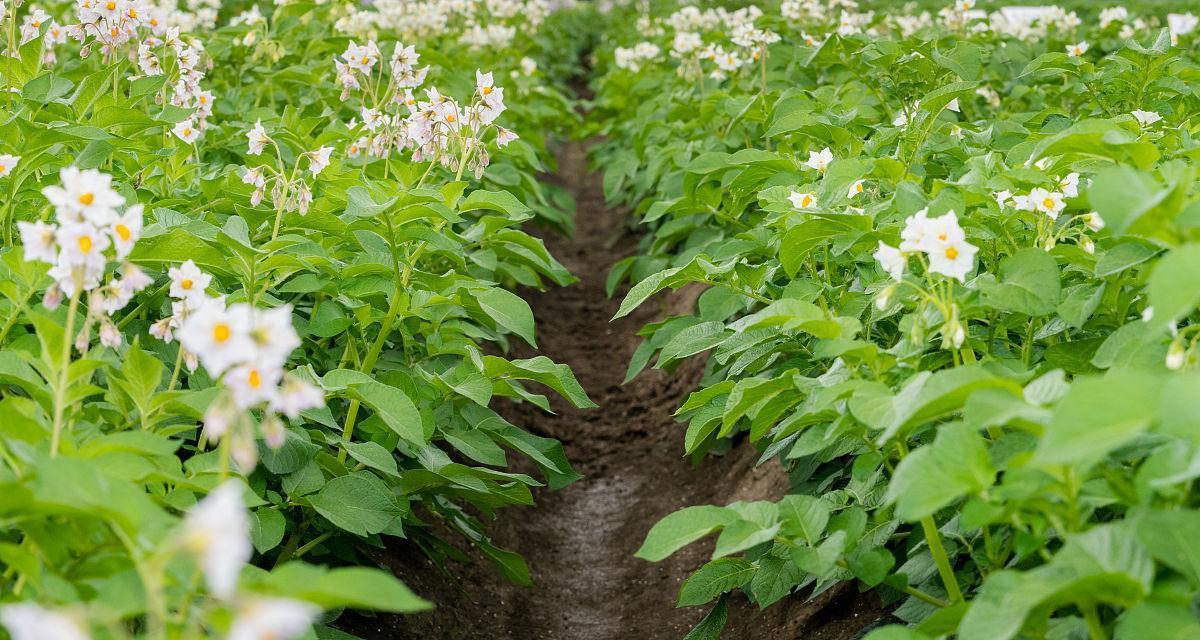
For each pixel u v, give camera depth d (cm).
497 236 448
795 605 419
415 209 368
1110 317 331
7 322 308
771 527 273
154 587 173
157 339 361
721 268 383
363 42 812
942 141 521
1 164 363
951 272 284
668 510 564
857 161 400
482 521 530
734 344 375
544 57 1561
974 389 228
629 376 491
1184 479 208
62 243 237
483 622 468
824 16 912
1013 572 216
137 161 466
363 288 398
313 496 327
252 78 775
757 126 707
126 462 239
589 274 933
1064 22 927
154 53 559
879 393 257
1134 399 192
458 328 444
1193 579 197
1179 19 1043
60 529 223
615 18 2097
